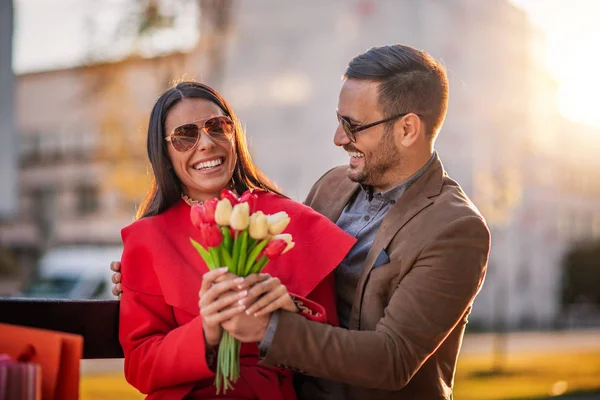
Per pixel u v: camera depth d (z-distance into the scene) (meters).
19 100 29.44
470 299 2.53
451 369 2.68
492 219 18.84
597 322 29.64
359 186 2.90
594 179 34.56
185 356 2.30
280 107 20.83
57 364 1.99
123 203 22.00
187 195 2.70
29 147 29.44
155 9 16.73
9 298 2.44
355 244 2.73
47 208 29.12
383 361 2.34
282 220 2.24
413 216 2.59
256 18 20.08
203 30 18.58
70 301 2.49
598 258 31.52
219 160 2.64
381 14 20.16
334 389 2.60
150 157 2.68
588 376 11.29
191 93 2.65
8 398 1.82
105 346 2.54
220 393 2.44
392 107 2.65
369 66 2.69
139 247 2.56
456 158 21.72
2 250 16.53
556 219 30.70
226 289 2.21
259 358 2.53
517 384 10.16
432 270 2.47
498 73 23.14
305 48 20.52
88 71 18.42
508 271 26.70
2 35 11.38
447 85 2.77
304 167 21.00
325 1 20.19
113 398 7.68
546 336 21.52
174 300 2.47
